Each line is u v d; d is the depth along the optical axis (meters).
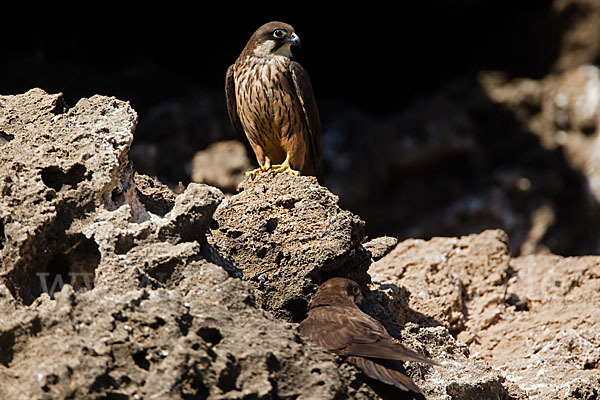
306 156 12.61
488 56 27.53
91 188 7.28
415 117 23.84
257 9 25.28
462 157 23.56
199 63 25.06
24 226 6.84
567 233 23.80
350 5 25.89
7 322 6.20
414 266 11.22
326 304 7.78
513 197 23.58
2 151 7.43
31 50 22.73
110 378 5.99
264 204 8.84
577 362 9.41
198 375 6.11
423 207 23.05
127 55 23.84
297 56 26.38
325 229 8.52
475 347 10.19
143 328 6.33
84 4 23.31
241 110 12.56
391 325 8.95
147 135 19.91
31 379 5.84
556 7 27.06
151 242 7.16
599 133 25.38
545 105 25.72
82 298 6.41
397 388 7.06
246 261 8.51
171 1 24.23
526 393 8.66
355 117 24.47
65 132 7.79
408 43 26.97
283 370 6.52
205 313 6.62
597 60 27.16
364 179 22.75
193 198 7.44
